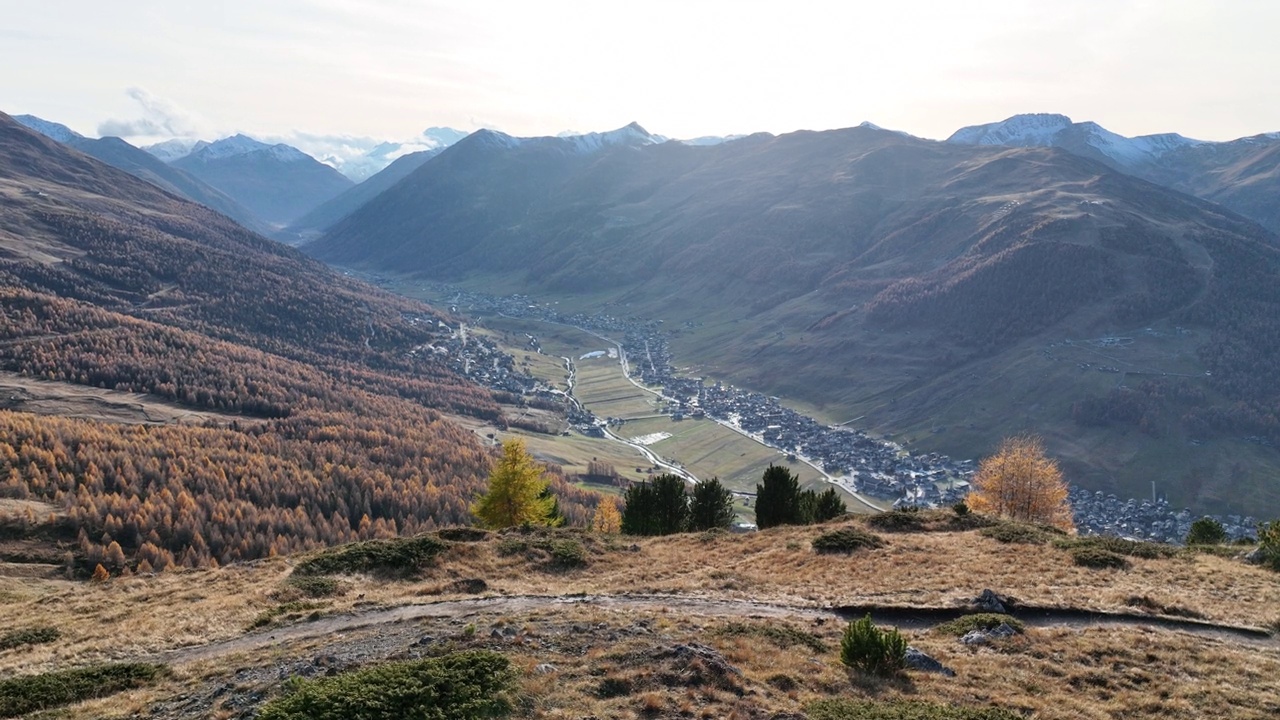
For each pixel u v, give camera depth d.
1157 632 31.50
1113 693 25.03
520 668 23.44
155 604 39.75
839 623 33.03
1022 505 76.62
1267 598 35.88
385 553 45.94
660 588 39.91
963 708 22.14
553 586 41.09
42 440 148.38
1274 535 42.81
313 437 197.00
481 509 69.25
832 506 67.38
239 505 140.38
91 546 114.56
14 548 111.81
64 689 26.22
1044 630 31.58
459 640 27.36
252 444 178.62
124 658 31.09
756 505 66.19
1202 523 60.16
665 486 66.44
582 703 21.27
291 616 35.34
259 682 24.91
